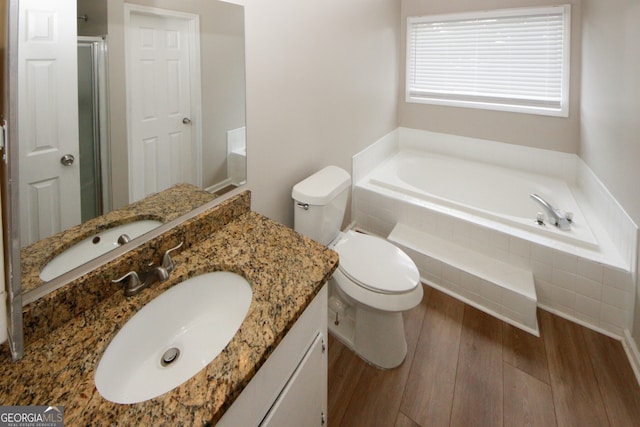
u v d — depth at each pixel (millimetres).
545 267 1872
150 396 737
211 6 1105
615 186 1787
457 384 1500
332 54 1959
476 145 2932
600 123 2020
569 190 2389
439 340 1744
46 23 667
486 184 2732
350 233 1863
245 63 1321
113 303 839
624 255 1671
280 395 845
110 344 732
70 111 734
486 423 1335
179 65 1011
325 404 1154
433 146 3158
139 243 953
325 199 1610
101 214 841
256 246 1088
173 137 1028
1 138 504
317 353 1028
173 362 831
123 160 875
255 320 780
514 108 2682
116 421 562
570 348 1667
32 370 653
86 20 737
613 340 1693
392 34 2814
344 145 2293
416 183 3010
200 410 580
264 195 1584
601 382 1485
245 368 659
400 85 3154
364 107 2494
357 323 1641
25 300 709
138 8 857
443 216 2211
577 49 2396
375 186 2568
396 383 1514
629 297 1631
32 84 660
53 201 732
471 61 2820
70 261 786
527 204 2529
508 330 1797
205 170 1179
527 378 1519
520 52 2611
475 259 2070
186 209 1111
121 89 842
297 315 812
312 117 1864
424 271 2182
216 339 877
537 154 2660
